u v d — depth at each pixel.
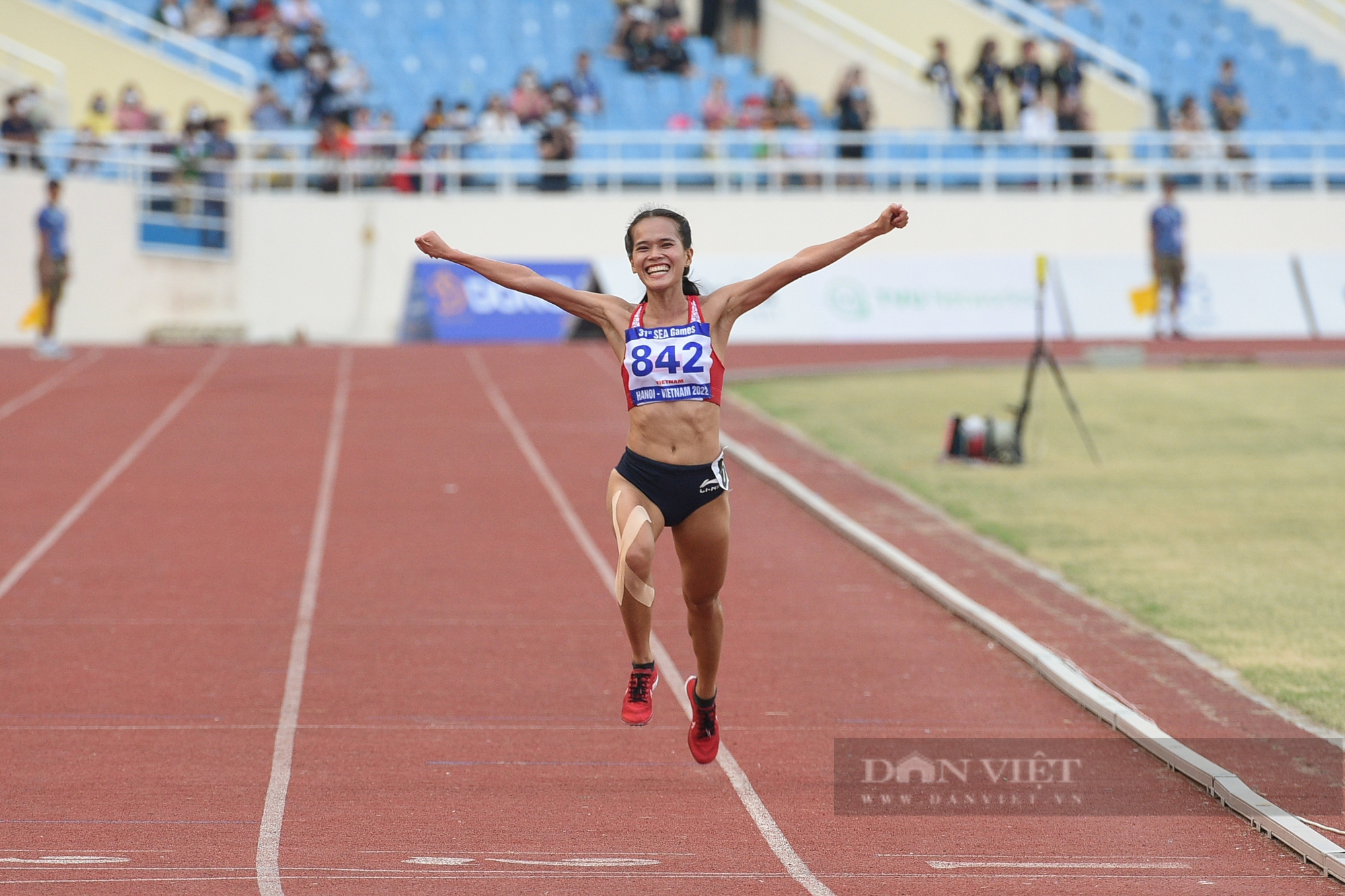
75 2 90.44
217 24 93.50
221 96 89.75
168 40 88.06
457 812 21.81
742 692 28.02
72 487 44.41
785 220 88.06
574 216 86.12
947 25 101.81
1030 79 92.06
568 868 19.33
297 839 20.45
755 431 55.72
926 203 88.94
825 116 94.94
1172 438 55.59
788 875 19.20
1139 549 38.84
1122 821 21.66
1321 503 44.47
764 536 40.41
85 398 58.38
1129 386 67.12
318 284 85.19
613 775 23.67
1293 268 86.88
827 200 88.25
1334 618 32.44
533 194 85.81
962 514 42.84
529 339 82.31
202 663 29.23
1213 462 51.09
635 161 84.50
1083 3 107.94
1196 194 90.31
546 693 27.86
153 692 27.45
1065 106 91.94
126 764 23.69
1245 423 58.53
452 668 29.23
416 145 84.25
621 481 19.59
